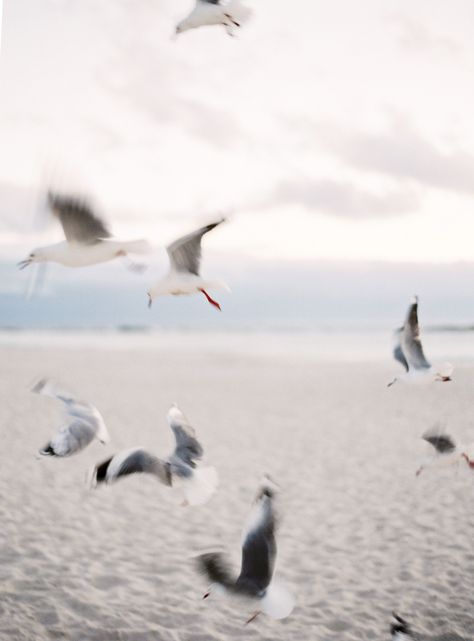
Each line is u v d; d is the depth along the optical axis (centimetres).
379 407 867
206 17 291
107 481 243
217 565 237
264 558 232
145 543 434
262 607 227
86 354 1445
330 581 390
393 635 320
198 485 262
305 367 1256
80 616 341
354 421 791
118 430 731
